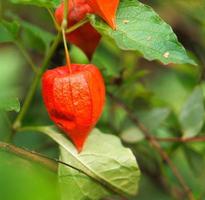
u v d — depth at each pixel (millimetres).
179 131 631
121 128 627
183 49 457
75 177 499
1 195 311
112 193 508
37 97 686
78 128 478
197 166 642
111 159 504
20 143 658
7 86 610
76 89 464
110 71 667
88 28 490
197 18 695
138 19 467
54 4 476
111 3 458
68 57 471
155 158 662
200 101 621
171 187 668
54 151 660
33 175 325
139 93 644
